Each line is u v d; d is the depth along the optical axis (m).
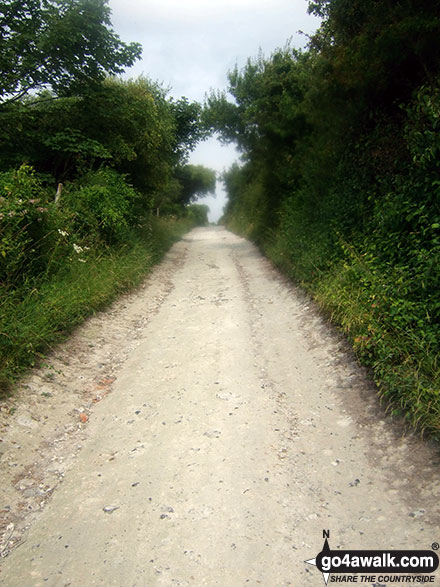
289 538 2.90
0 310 5.00
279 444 3.95
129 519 3.11
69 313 6.30
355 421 4.16
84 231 8.94
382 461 3.58
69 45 10.39
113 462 3.76
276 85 14.91
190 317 7.79
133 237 11.59
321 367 5.30
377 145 7.54
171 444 3.99
